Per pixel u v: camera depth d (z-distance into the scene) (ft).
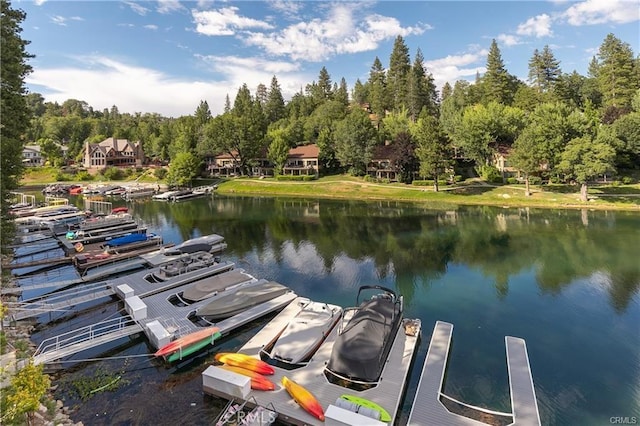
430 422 42.73
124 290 78.79
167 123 475.72
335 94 506.48
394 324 61.46
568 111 246.27
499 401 50.21
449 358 61.16
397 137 274.98
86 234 139.74
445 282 95.66
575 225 153.89
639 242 126.31
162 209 212.84
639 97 252.62
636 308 79.56
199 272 95.66
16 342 62.23
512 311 79.00
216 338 63.21
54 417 44.91
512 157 218.18
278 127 414.41
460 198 225.15
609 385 54.70
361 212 196.44
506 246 126.00
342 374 51.55
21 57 96.94
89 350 61.87
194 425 44.86
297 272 104.01
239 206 222.07
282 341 59.72
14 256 115.14
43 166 378.94
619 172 230.89
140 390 51.72
